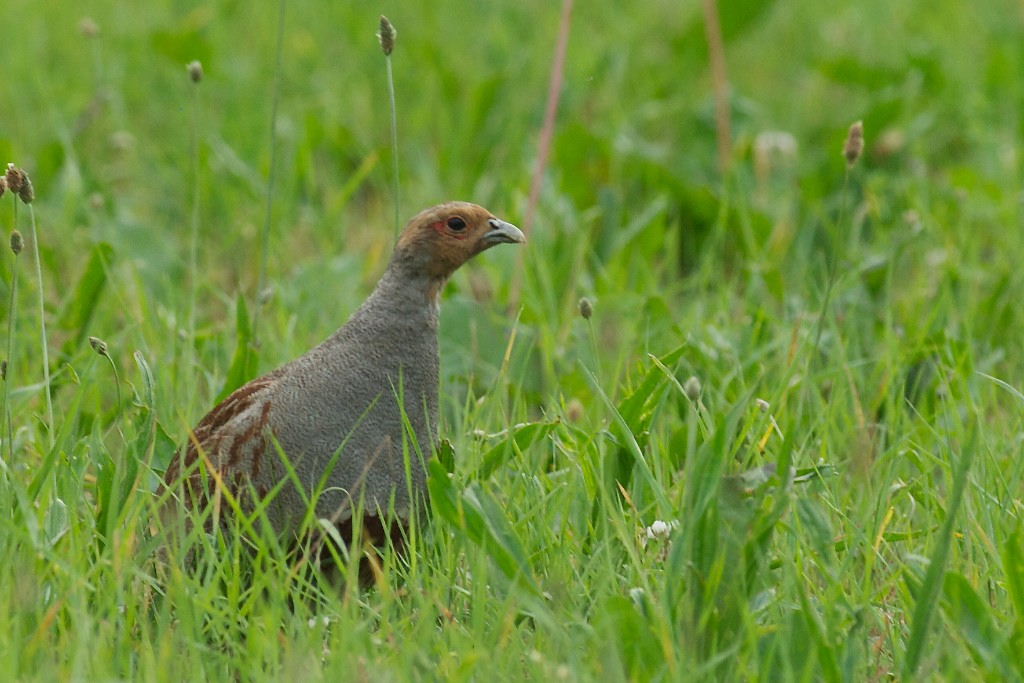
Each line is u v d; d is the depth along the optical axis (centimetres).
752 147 1526
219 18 1914
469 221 862
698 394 735
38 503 798
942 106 1706
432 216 857
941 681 693
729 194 1478
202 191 1433
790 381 1023
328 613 754
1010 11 2047
